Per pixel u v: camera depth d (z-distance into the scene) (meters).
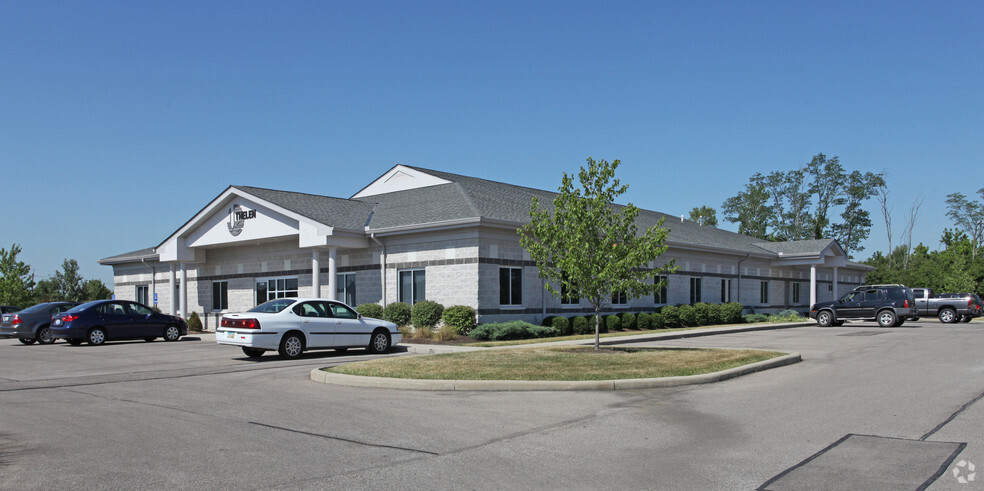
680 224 41.06
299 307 17.78
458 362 14.28
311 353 18.88
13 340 27.22
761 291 40.34
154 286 37.09
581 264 16.45
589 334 25.27
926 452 7.28
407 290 25.09
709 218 81.81
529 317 25.05
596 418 9.38
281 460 7.18
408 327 24.16
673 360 14.61
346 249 27.12
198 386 12.59
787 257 40.69
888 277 53.53
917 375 13.08
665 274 32.38
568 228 16.88
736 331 29.09
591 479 6.48
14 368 15.62
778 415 9.38
